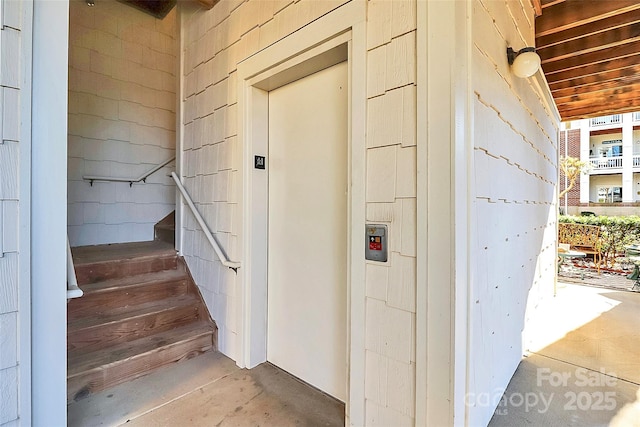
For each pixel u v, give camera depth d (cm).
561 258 623
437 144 123
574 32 278
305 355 206
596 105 443
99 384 189
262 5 206
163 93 393
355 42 151
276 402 183
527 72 187
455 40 119
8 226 124
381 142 142
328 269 193
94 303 227
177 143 296
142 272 271
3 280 123
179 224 293
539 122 303
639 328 306
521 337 237
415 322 130
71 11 323
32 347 131
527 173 249
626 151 1306
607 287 484
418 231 128
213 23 253
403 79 134
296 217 213
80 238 330
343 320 185
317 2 170
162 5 360
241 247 226
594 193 1423
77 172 329
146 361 210
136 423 164
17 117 126
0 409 123
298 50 180
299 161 211
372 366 146
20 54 126
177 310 250
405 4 134
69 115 323
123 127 360
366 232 148
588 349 259
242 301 225
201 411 174
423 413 126
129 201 366
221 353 244
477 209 141
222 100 244
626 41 275
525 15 236
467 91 127
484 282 153
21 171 127
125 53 361
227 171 241
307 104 205
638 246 569
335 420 168
